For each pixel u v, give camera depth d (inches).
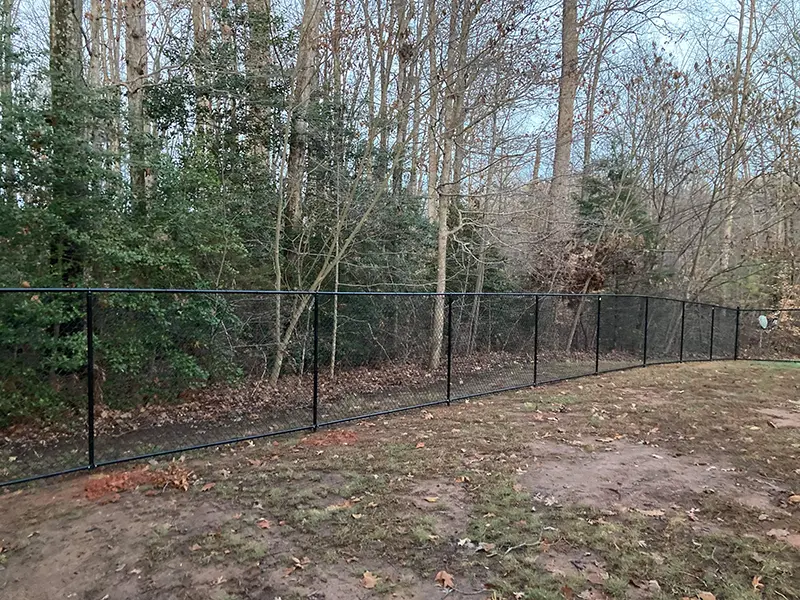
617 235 537.3
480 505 141.9
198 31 395.5
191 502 146.0
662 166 609.9
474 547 119.2
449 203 475.8
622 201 581.6
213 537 125.0
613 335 527.8
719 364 451.5
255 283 372.5
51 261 261.4
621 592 101.1
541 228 510.3
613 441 203.2
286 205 387.2
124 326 255.6
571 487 154.9
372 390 317.4
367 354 374.6
